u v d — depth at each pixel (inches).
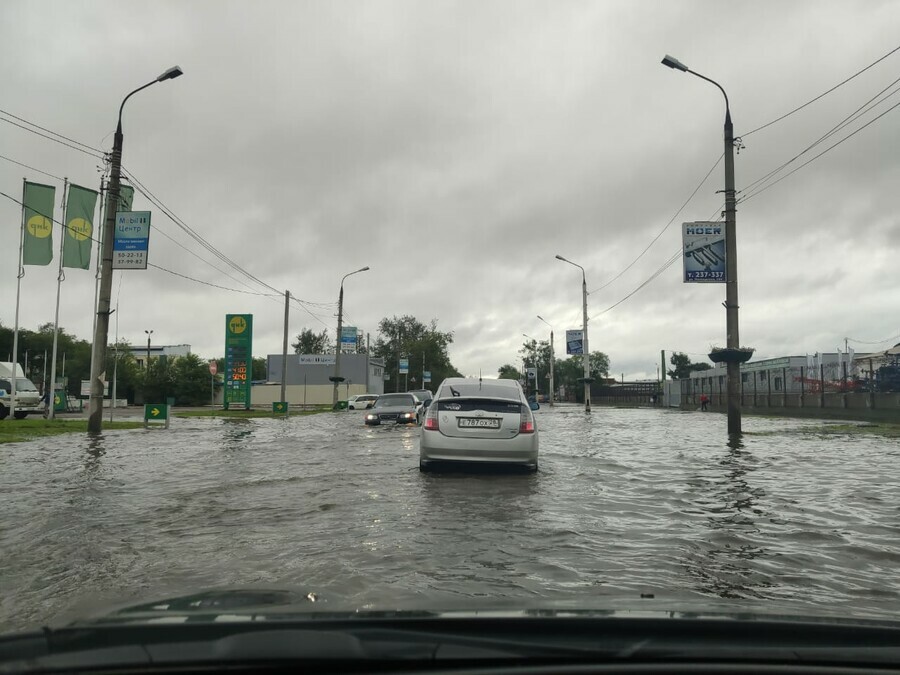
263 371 4694.9
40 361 3223.4
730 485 346.0
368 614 91.1
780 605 122.3
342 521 249.3
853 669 82.0
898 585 173.6
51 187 981.2
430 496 306.7
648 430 845.2
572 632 85.7
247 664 78.2
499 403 384.5
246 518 255.9
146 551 205.8
